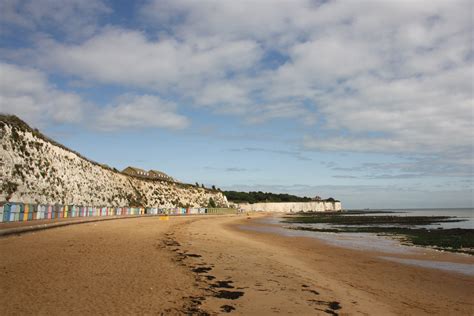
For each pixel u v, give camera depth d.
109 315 8.74
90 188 65.75
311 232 48.25
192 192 120.69
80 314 8.61
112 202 72.62
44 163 52.56
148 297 10.48
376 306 11.84
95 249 17.97
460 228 58.53
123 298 10.16
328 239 37.75
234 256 19.81
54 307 8.93
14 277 11.27
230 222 67.94
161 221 49.50
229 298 11.29
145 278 12.65
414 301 13.07
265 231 47.91
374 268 19.88
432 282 16.86
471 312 12.13
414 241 36.19
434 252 28.09
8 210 28.34
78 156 67.69
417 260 23.84
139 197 88.06
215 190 146.88
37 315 8.31
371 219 99.00
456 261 23.77
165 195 101.81
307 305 11.19
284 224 70.94
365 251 27.83
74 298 9.75
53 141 60.06
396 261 23.08
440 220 95.50
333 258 22.92
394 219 99.25
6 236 20.36
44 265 13.24
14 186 43.03
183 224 46.41
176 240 25.72
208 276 14.02
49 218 36.38
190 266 15.74
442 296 14.20
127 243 21.42
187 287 12.04
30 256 14.68
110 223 37.59
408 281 16.75
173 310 9.60
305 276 15.74
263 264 17.91
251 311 10.20
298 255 23.19
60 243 19.06
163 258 17.08
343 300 12.16
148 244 21.86
